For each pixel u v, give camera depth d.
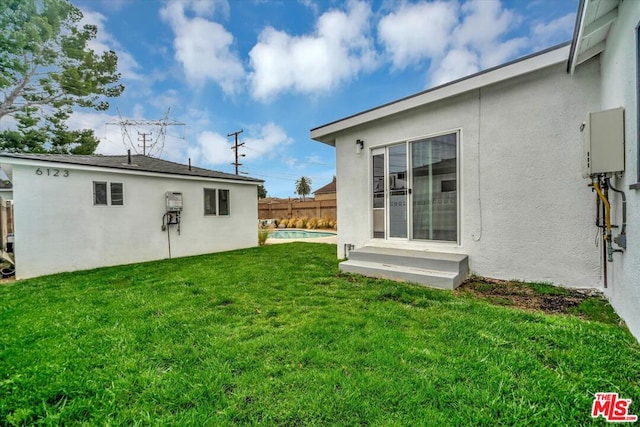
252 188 10.70
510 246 4.18
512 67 3.93
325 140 6.85
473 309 3.06
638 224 2.25
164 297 3.95
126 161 8.80
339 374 1.95
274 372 2.00
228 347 2.38
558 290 3.66
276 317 3.05
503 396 1.68
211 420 1.57
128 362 2.19
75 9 12.40
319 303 3.47
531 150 4.00
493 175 4.31
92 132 15.54
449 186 4.77
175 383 1.91
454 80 4.46
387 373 1.94
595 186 2.92
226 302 3.66
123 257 7.46
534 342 2.29
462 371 1.93
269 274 5.17
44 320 3.18
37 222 6.25
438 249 4.87
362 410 1.61
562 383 1.77
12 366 2.17
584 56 3.45
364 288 4.06
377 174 5.77
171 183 8.45
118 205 7.40
